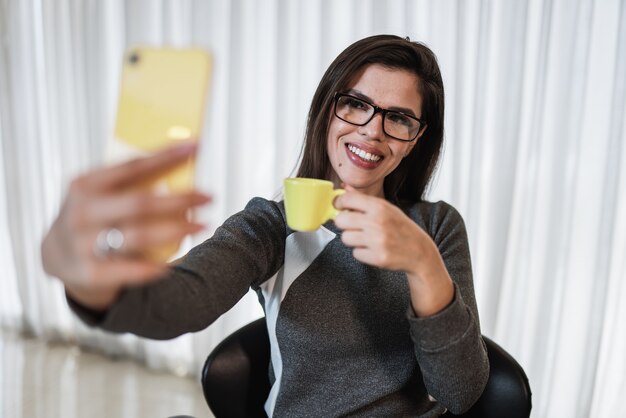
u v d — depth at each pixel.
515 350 2.21
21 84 2.79
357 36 2.17
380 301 1.06
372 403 1.03
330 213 0.82
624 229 2.01
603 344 2.11
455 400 0.91
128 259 0.50
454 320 0.85
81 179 0.46
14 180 2.89
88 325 0.60
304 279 1.05
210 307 0.80
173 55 0.55
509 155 2.04
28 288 3.02
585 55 1.91
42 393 2.49
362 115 1.11
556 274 2.10
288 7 2.25
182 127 0.54
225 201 2.47
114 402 2.45
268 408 1.11
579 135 1.97
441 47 2.07
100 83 2.58
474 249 2.15
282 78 2.29
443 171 2.13
